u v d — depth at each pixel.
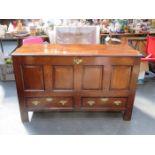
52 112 2.32
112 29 3.38
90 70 1.91
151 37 3.00
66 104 2.08
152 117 2.24
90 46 2.23
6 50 4.78
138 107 2.44
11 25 3.45
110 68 1.90
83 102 2.08
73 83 1.97
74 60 1.85
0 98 2.60
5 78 3.13
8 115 2.24
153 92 2.82
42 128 2.05
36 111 2.22
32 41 2.68
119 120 2.19
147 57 2.85
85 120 2.19
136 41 3.38
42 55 1.82
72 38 2.74
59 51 1.95
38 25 3.39
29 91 1.97
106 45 2.30
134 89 2.00
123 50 2.03
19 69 1.86
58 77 1.93
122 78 1.95
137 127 2.07
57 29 2.73
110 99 2.06
